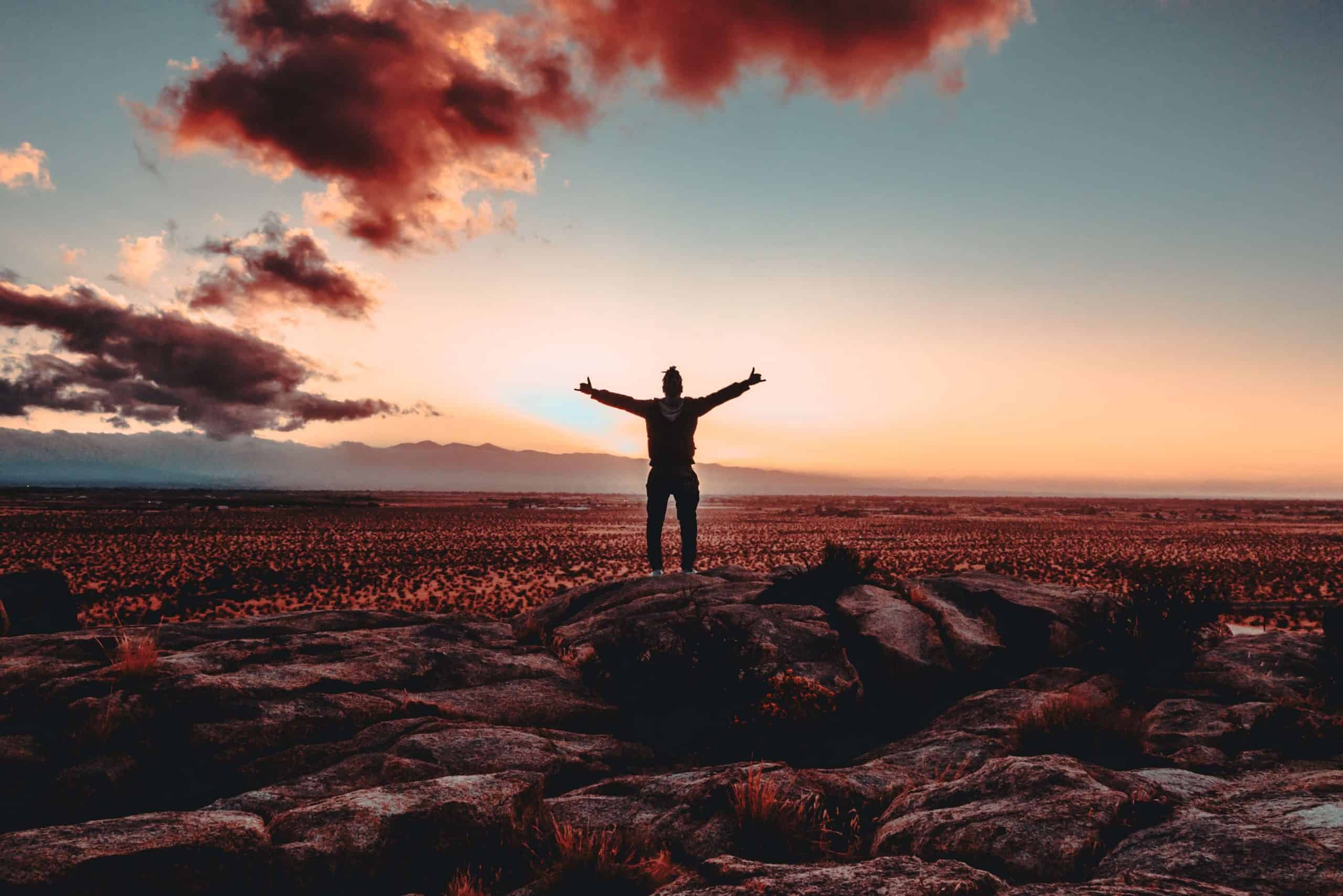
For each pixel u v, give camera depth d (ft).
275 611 93.97
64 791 17.29
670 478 36.96
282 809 15.85
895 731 28.12
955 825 13.38
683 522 37.58
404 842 14.10
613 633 28.96
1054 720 22.75
